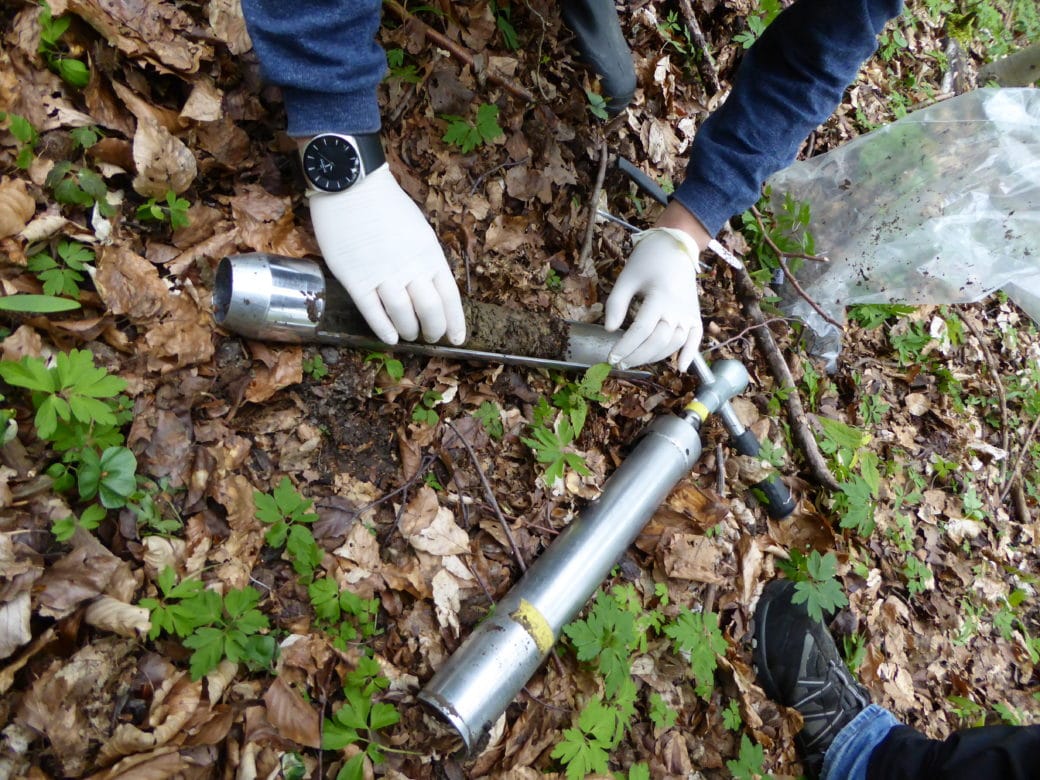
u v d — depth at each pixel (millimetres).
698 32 2877
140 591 1377
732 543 2244
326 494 1683
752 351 2615
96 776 1217
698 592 2100
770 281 2812
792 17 1921
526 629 1592
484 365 1972
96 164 1537
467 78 2207
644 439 2014
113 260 1488
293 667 1480
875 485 2535
